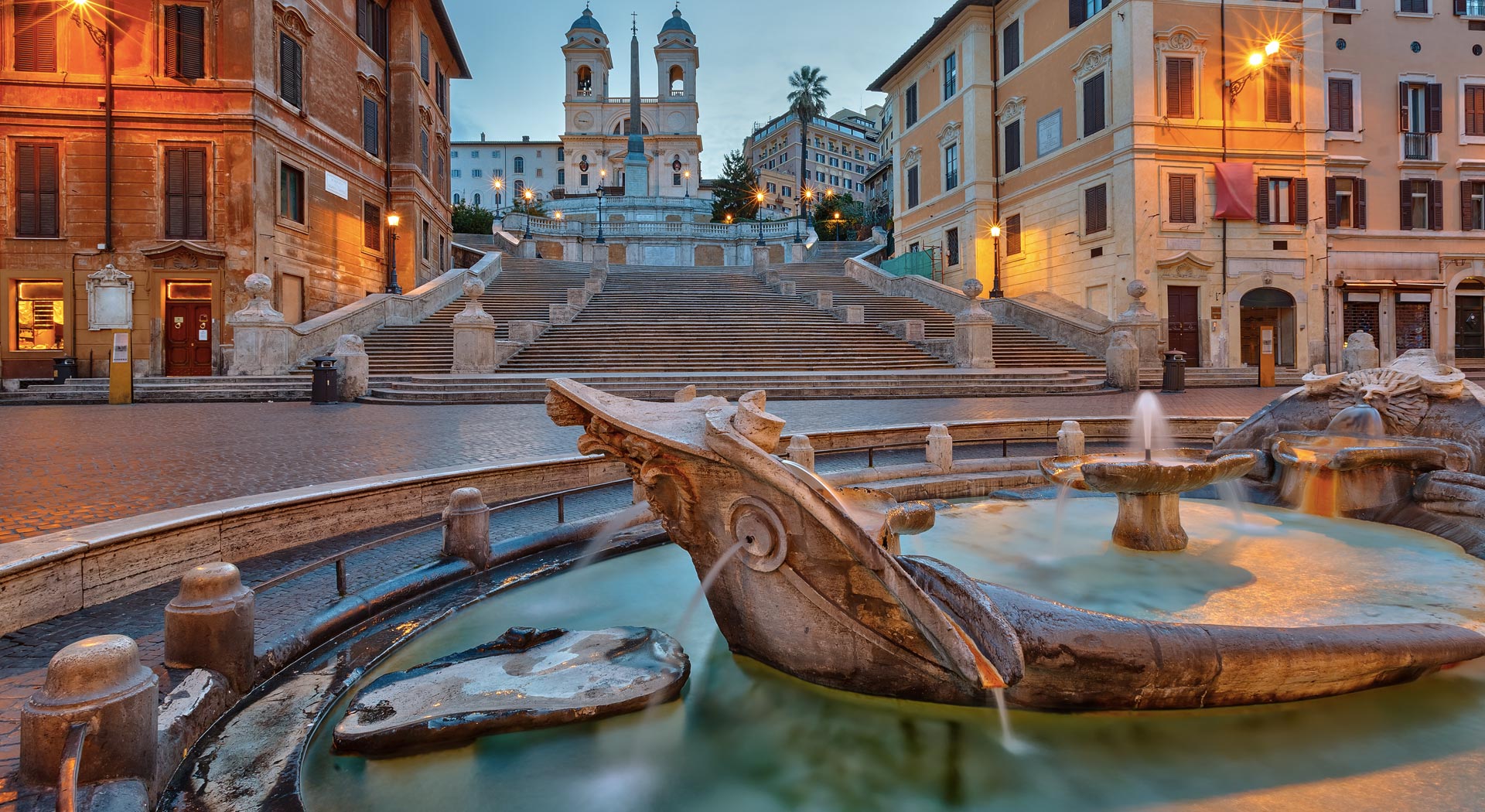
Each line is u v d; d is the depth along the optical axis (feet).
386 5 103.65
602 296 95.30
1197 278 92.27
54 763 8.04
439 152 122.31
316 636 13.78
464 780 9.97
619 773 10.23
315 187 86.58
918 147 133.08
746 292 104.12
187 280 75.92
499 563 19.13
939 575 12.19
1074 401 59.67
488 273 102.83
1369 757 10.34
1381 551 19.84
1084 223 98.58
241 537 18.26
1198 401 59.47
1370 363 71.00
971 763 10.39
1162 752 10.57
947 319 92.43
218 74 76.07
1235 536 21.81
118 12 74.59
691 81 286.87
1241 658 11.15
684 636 14.80
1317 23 94.02
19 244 74.28
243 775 9.54
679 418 13.60
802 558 11.95
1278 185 93.76
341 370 57.36
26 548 13.94
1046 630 11.07
